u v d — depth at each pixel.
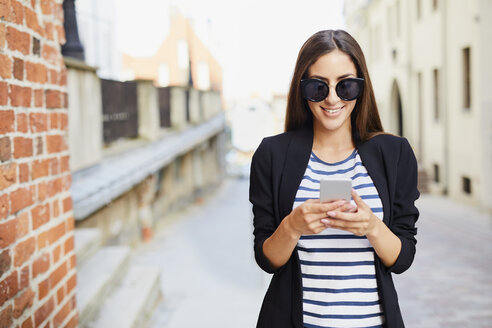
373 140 1.94
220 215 16.72
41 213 2.61
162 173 15.22
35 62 2.56
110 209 9.82
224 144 33.41
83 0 15.56
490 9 13.42
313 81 1.85
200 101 23.98
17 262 2.29
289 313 1.90
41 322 2.58
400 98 23.19
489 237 10.23
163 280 8.24
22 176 2.37
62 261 2.94
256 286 7.73
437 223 12.02
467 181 15.25
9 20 2.25
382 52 24.31
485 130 13.65
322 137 1.99
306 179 1.95
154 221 13.85
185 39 42.94
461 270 7.97
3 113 2.17
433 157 17.77
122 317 4.62
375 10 25.12
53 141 2.81
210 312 6.46
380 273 1.85
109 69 18.11
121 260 5.97
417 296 6.79
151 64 43.06
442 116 16.62
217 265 9.27
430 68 17.95
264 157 2.00
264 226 1.97
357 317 1.85
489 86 13.55
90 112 8.44
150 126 13.37
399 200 1.91
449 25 15.98
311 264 1.88
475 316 5.97
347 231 1.84
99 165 8.89
